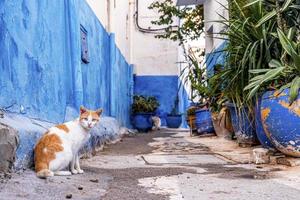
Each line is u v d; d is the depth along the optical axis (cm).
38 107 242
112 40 531
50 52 268
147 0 886
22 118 210
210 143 417
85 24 373
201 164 259
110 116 527
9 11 199
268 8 284
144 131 736
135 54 891
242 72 278
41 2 249
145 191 169
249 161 262
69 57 317
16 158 181
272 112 238
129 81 779
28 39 226
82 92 343
